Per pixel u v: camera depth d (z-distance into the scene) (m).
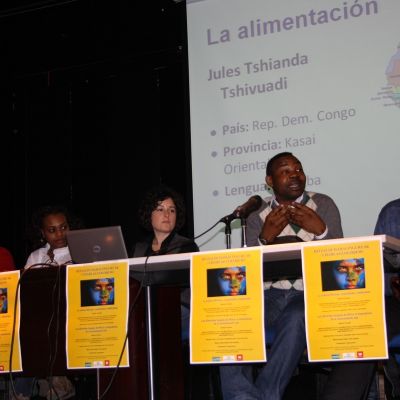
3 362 2.23
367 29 4.01
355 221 3.89
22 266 5.29
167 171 4.96
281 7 4.23
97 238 2.37
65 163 5.28
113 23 5.12
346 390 2.35
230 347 1.91
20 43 5.37
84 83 5.28
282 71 4.18
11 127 5.41
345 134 3.98
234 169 4.21
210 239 4.18
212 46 4.38
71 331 2.11
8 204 5.35
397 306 2.53
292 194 3.36
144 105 5.07
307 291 1.87
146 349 2.10
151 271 2.19
